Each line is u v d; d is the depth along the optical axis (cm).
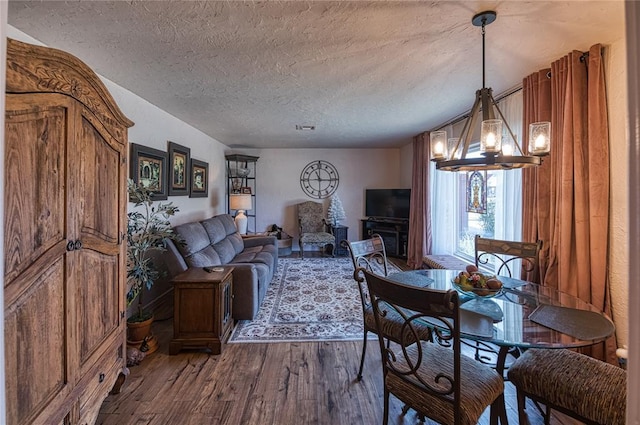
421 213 501
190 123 425
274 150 658
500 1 157
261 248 471
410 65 236
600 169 204
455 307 112
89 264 152
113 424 170
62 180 131
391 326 195
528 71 247
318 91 295
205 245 352
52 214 126
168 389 200
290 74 254
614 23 177
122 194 187
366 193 659
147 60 227
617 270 202
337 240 620
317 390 200
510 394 200
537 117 246
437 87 285
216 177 559
